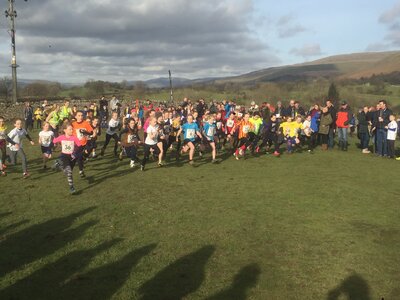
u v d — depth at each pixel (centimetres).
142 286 561
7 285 564
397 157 1631
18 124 1235
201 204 940
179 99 6069
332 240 717
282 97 5297
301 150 1817
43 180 1209
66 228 784
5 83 5697
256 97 5506
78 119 1446
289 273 598
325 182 1158
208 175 1273
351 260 639
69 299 529
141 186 1126
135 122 1455
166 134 1519
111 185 1141
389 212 875
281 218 835
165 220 827
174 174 1295
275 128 1675
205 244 702
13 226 796
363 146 1778
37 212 885
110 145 1972
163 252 670
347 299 531
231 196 1009
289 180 1188
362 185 1121
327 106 1784
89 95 6844
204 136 1485
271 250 677
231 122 1830
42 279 581
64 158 1055
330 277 586
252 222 811
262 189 1078
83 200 984
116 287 558
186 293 543
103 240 721
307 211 881
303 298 533
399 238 728
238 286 561
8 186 1131
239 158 1606
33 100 5225
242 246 693
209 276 588
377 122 1647
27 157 1623
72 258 648
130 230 771
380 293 545
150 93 6831
